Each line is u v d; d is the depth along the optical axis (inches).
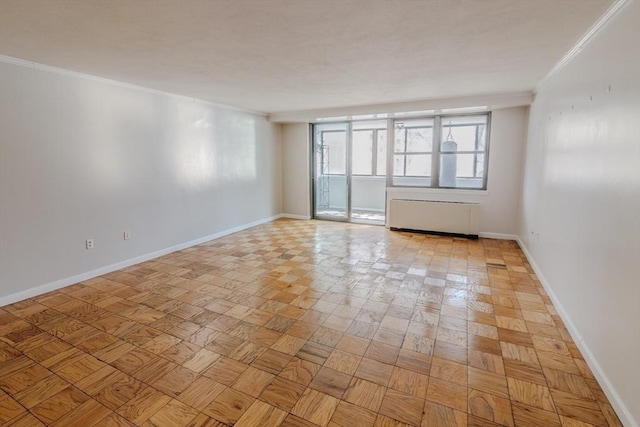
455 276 153.6
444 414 72.6
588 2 78.5
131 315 116.8
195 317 115.5
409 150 244.7
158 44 106.4
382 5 80.2
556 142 130.3
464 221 221.6
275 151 282.5
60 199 138.1
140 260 173.2
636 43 69.9
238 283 145.6
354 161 336.5
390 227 246.8
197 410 73.9
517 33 98.1
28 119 126.3
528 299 129.1
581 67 104.6
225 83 159.6
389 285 143.4
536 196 161.8
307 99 201.5
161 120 179.9
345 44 106.7
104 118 152.2
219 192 224.5
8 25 91.1
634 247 67.6
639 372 64.2
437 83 160.7
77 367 88.5
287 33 97.4
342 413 73.0
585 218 95.8
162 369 87.8
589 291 90.4
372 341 100.9
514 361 90.7
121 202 162.2
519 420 70.7
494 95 188.4
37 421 71.0
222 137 223.6
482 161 223.9
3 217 122.0
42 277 134.1
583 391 79.1
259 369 88.0
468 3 79.5
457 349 96.5
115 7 80.5
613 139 79.6
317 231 245.3
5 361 90.8
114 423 70.6
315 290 138.3
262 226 262.4
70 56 118.7
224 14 84.5
